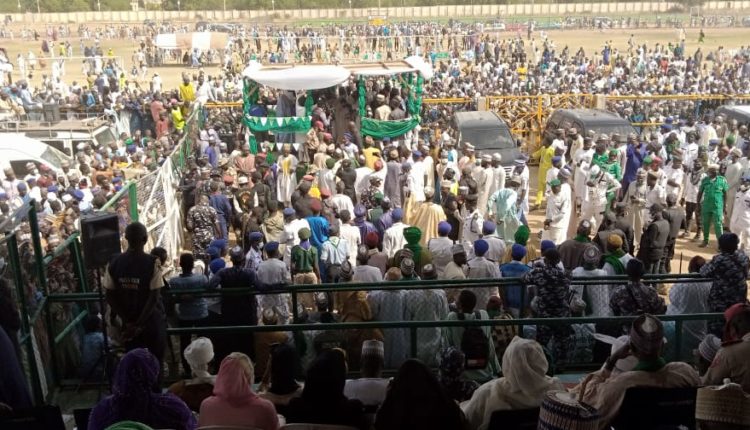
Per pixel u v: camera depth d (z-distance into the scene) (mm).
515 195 14367
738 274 7508
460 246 9531
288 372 5066
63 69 49938
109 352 6402
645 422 4609
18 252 6293
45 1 109375
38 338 6707
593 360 7746
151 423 4402
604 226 12758
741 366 4824
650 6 117875
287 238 12922
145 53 58375
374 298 7746
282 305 9664
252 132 21688
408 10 113438
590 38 79688
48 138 25953
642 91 33906
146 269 5902
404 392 4203
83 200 14906
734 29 89312
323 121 22078
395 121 22062
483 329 7016
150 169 17844
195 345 5734
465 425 4301
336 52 61031
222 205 15117
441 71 44406
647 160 16672
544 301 7426
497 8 113500
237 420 4316
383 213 14125
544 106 27953
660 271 13766
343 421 4461
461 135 22172
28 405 5598
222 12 113312
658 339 4641
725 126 22578
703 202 16188
